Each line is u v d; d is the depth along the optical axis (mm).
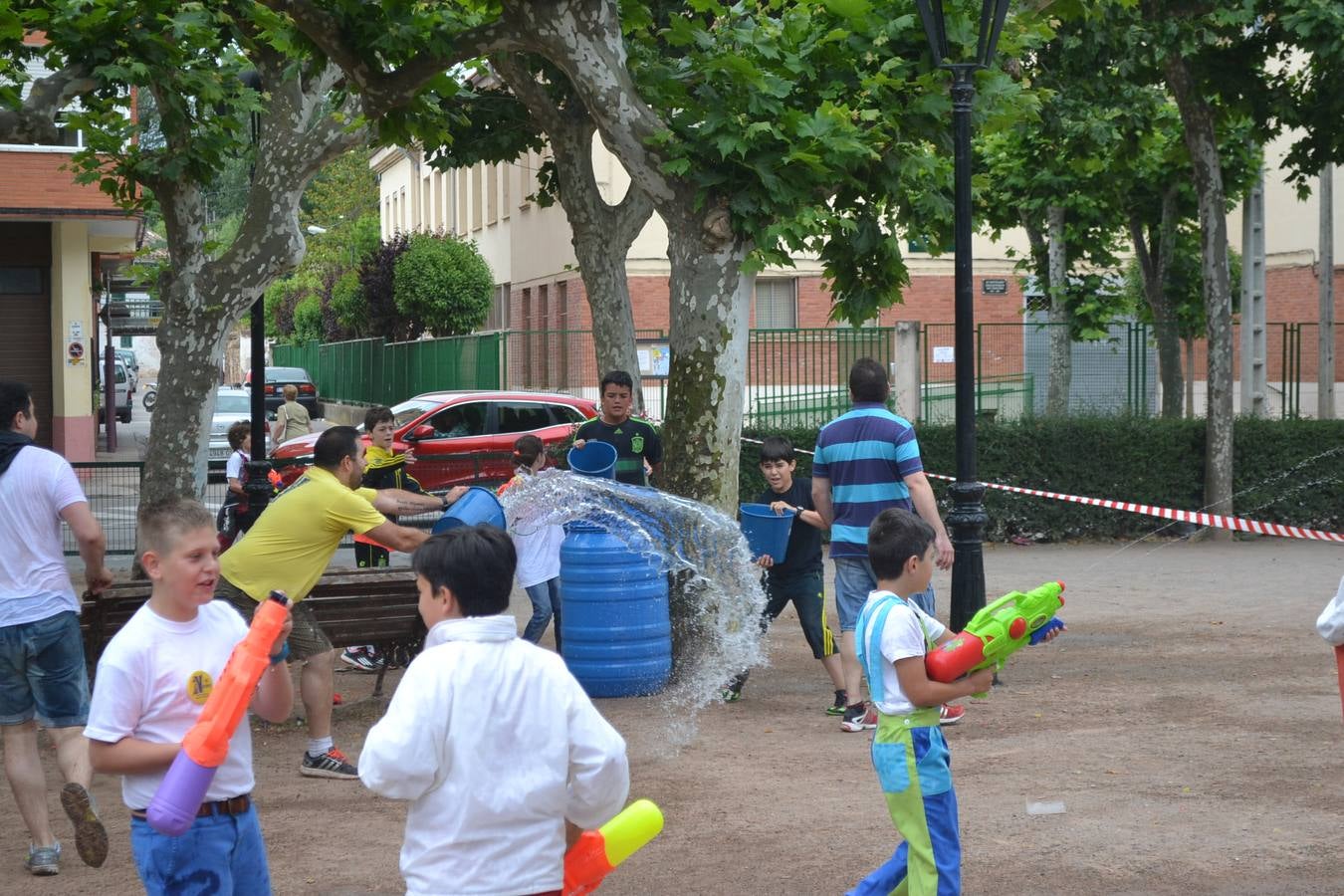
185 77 12250
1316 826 6191
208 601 3887
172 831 3270
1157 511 13031
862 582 8070
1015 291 35594
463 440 19953
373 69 9750
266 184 13562
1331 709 8547
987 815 6426
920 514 7852
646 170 9391
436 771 3057
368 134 13703
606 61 9312
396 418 20250
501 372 27609
